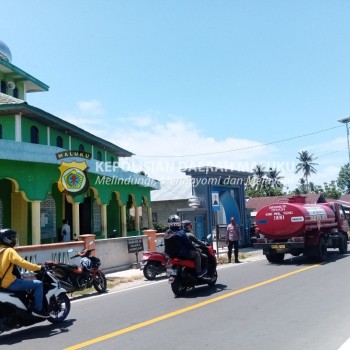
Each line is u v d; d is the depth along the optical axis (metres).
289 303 9.23
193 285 11.41
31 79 29.45
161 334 7.24
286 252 17.64
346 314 8.00
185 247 11.12
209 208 25.36
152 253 15.05
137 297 11.33
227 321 7.89
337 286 11.16
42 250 13.65
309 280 12.45
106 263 16.92
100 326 8.16
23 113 19.88
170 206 36.94
